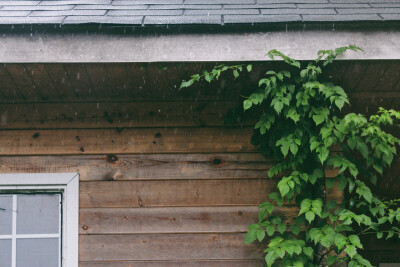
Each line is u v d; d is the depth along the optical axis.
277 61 2.84
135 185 3.31
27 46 2.80
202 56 2.80
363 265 2.81
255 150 3.36
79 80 3.11
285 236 3.12
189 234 3.27
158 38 2.81
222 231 3.27
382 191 4.12
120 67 2.91
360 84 3.18
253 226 3.07
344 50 2.77
